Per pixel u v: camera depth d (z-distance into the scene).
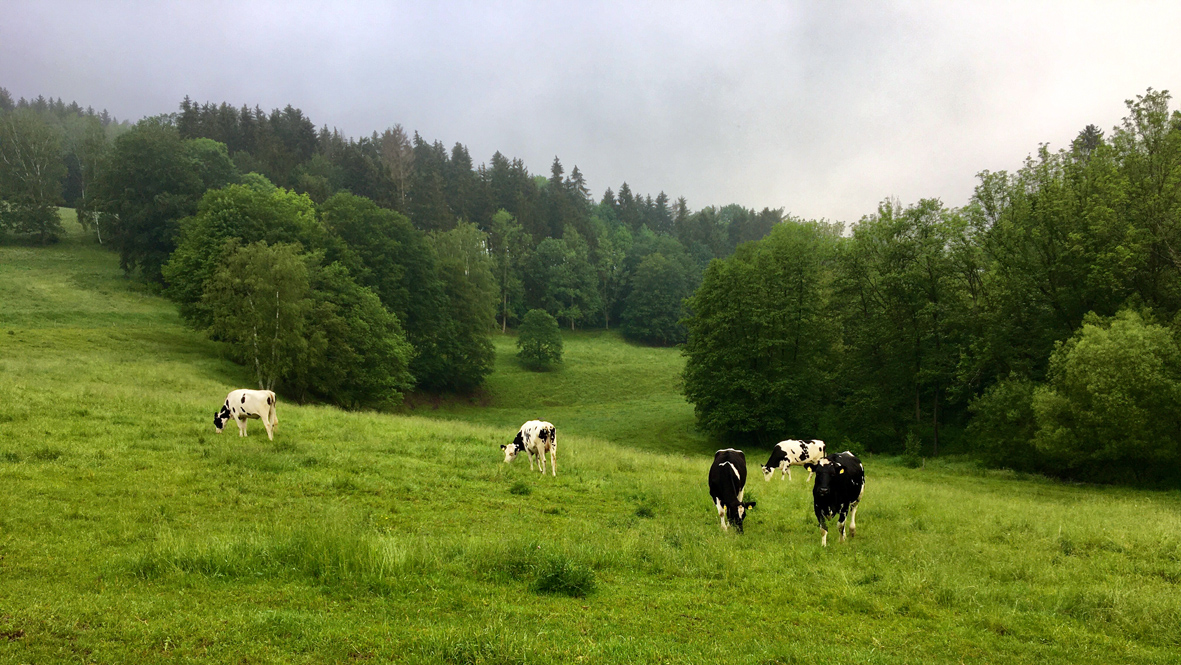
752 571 9.65
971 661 6.71
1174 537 13.12
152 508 11.01
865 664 6.27
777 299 47.97
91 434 16.95
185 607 6.67
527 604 7.58
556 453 22.23
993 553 11.48
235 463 15.23
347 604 7.17
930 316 41.12
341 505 12.46
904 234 43.78
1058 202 34.38
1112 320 29.95
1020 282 36.69
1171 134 31.48
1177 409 26.36
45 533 9.12
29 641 5.50
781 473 26.55
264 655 5.62
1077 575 10.35
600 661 5.88
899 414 44.12
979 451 36.59
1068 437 28.45
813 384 46.75
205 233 49.91
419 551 8.94
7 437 15.49
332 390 47.72
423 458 18.98
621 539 10.89
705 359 48.19
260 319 40.00
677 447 48.38
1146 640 7.60
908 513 15.84
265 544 8.58
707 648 6.47
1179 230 30.88
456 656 5.73
